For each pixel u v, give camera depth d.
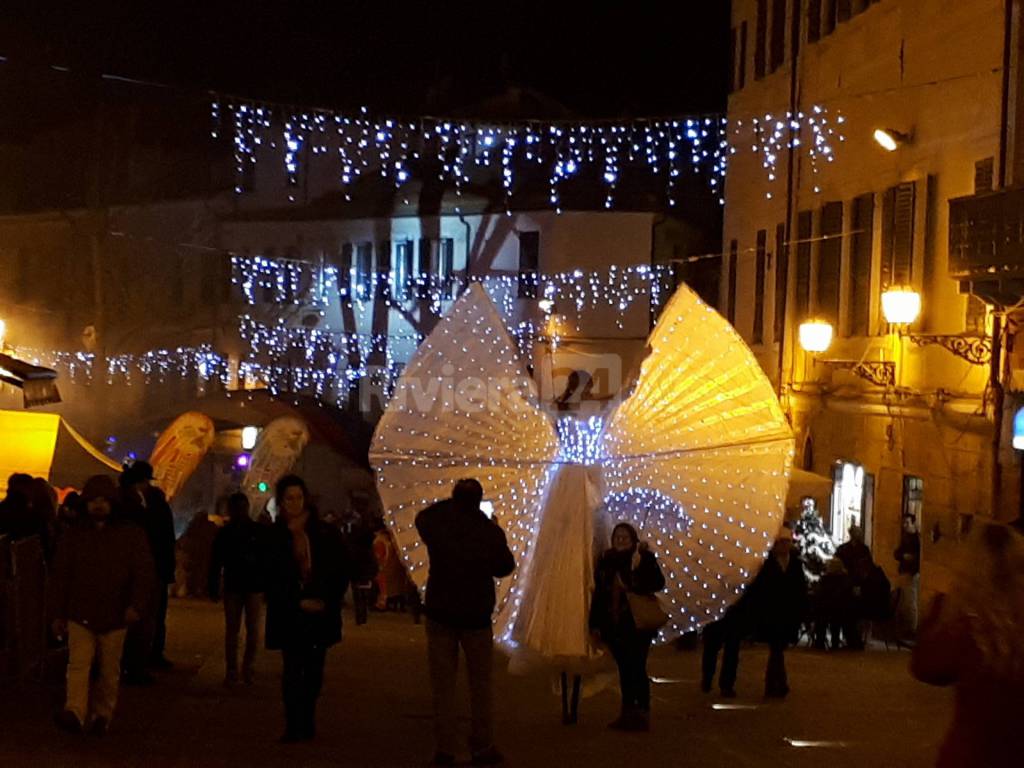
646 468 13.83
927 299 23.83
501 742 12.48
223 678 16.14
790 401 31.00
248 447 37.69
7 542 14.32
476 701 11.30
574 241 47.12
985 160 21.95
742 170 34.78
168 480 28.12
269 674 16.66
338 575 12.11
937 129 23.73
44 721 12.72
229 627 15.33
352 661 18.69
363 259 52.53
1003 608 6.04
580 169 48.06
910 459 24.48
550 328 43.88
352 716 13.69
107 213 55.41
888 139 24.61
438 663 11.25
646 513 13.84
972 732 6.00
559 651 13.34
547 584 13.44
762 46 33.59
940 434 23.05
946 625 6.17
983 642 6.01
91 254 55.41
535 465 13.70
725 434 13.93
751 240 34.00
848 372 27.42
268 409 37.28
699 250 46.88
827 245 28.78
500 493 13.75
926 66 24.30
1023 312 20.17
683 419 13.93
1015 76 20.97
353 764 11.13
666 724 13.80
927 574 23.44
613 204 46.91
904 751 12.43
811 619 23.17
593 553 13.48
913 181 24.61
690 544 13.85
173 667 16.78
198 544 31.81
